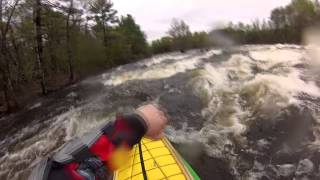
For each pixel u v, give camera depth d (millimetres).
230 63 13828
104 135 1055
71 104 14273
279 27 19922
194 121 9914
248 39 19375
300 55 13945
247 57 14406
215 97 11023
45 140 11188
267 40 19406
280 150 8141
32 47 20844
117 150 1037
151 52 25359
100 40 23812
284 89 10391
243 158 8133
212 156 8312
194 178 5047
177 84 12773
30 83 20078
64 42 21781
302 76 11352
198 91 11727
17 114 15328
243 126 9234
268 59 13734
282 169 7625
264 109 9703
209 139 8961
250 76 12016
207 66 13867
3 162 10570
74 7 21406
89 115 11977
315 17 19672
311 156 7750
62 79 21094
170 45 23391
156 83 13602
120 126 1068
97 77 17516
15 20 18359
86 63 21578
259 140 8609
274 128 8883
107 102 12719
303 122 8844
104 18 24359
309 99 9773
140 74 15594
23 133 12398
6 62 17516
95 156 1018
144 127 1082
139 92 13016
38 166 987
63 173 957
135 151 2160
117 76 16391
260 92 10531
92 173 999
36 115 14156
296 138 8391
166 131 9414
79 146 1029
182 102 11203
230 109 10156
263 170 7723
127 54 24531
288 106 9531
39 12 19000
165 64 16359
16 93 18781
